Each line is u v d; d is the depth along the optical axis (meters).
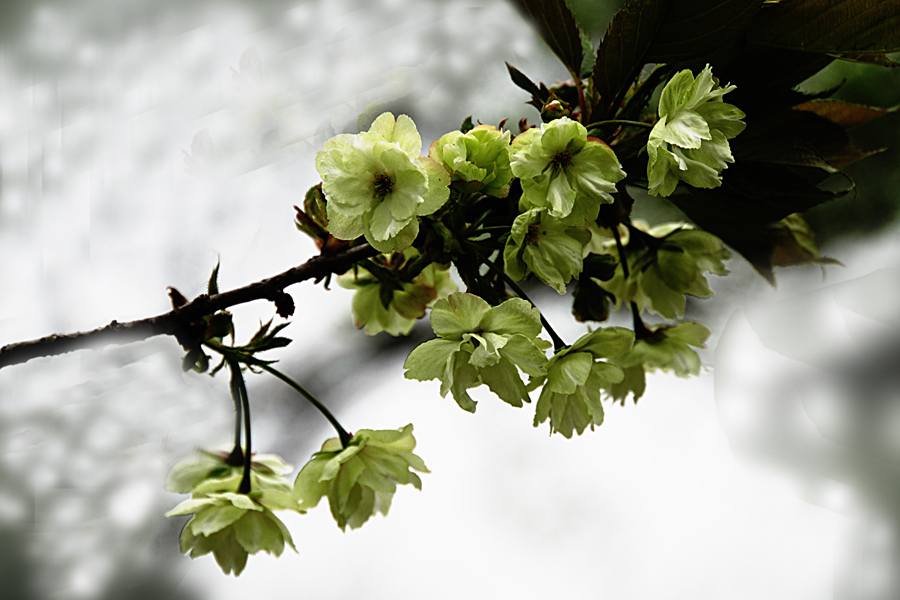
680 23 0.92
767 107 0.95
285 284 0.94
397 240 0.90
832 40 0.93
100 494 1.02
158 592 1.08
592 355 0.93
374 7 1.39
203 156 1.23
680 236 0.98
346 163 0.90
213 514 0.92
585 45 0.97
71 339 0.92
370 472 0.93
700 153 0.91
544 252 0.91
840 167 0.97
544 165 0.90
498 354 0.89
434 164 0.90
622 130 0.95
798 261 0.98
